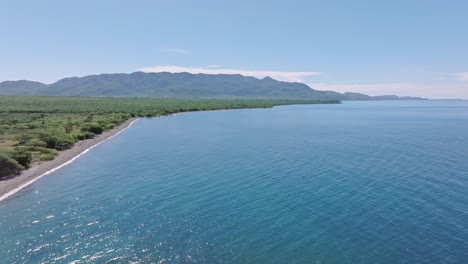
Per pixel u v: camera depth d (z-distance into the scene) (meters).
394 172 42.28
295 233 24.55
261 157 52.16
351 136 79.00
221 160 49.78
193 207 29.81
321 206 29.95
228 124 107.44
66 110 132.50
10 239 23.56
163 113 149.88
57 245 22.77
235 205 30.33
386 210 28.91
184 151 57.44
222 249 22.28
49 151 52.25
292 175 40.81
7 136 63.78
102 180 38.53
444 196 32.53
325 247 22.48
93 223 26.33
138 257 21.27
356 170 43.31
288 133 84.06
